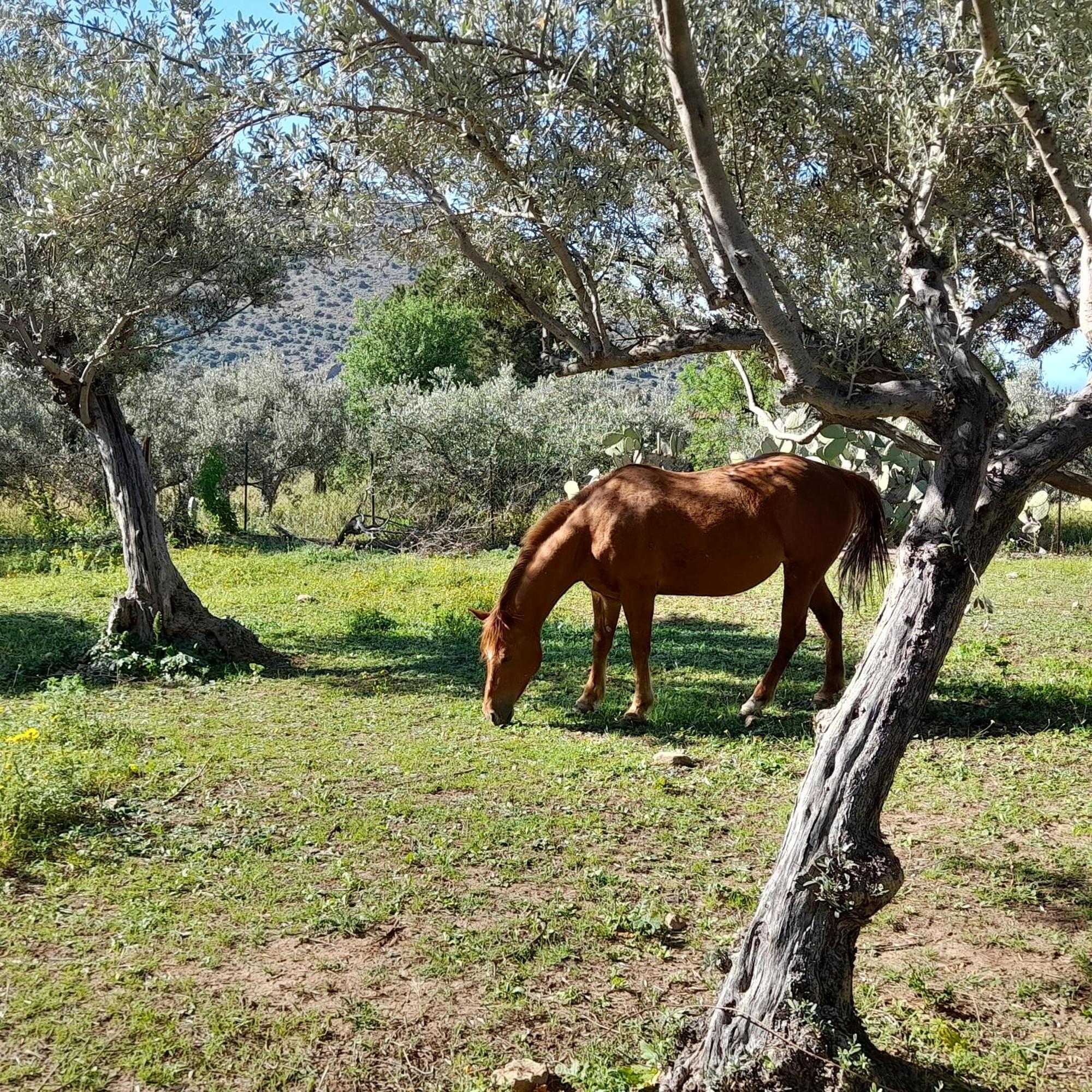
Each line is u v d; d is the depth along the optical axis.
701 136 3.33
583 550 7.52
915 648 3.23
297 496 26.91
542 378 23.03
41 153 7.90
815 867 3.05
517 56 4.52
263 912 4.47
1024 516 15.33
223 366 32.22
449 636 11.05
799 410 9.24
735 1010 3.06
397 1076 3.36
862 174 5.23
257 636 10.93
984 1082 3.31
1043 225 5.26
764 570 7.48
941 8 4.62
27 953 4.09
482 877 4.89
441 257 6.07
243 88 4.22
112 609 9.50
